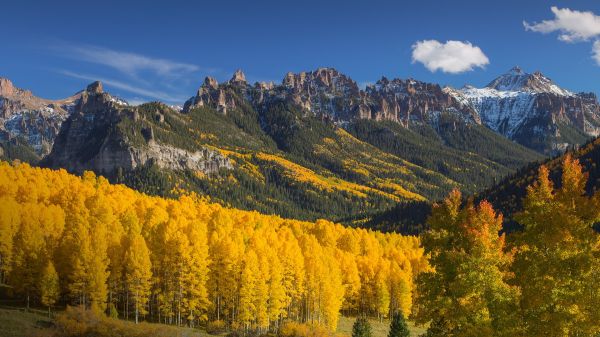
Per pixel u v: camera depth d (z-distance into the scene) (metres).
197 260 74.62
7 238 73.62
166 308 75.12
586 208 23.78
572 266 23.22
